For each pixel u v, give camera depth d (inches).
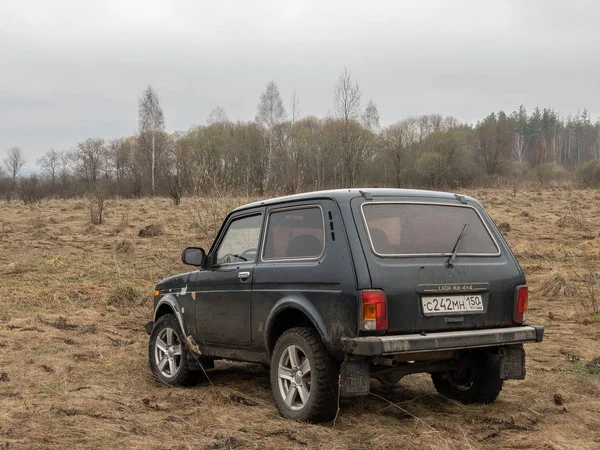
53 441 174.1
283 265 200.2
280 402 196.4
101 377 255.4
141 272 549.3
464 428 187.5
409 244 187.0
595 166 1658.5
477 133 2952.8
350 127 1822.1
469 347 182.1
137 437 178.1
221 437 177.6
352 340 170.9
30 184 1576.0
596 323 346.6
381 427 185.8
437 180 1972.2
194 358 241.4
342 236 183.0
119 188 1795.0
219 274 227.9
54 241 749.9
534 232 778.8
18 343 314.8
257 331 209.0
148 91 2322.8
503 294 195.2
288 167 1381.6
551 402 216.1
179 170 1152.8
